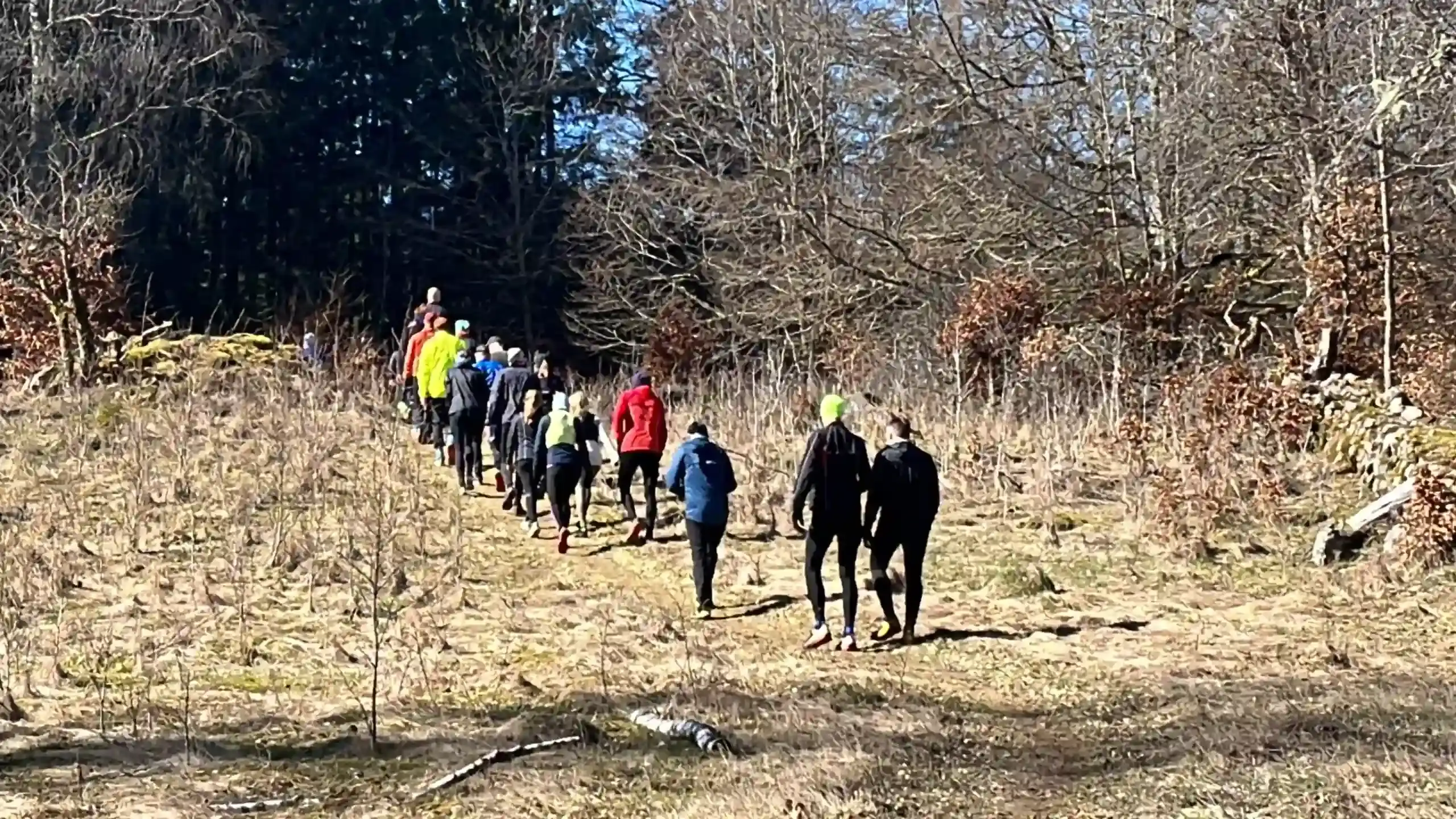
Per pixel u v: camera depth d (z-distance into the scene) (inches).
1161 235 826.2
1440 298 655.1
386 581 426.6
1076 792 237.9
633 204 1245.7
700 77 1222.3
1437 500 427.5
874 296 1003.3
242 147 1307.8
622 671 346.0
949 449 619.2
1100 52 829.2
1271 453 571.5
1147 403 695.1
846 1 1045.8
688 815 226.4
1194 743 266.7
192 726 293.9
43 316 823.1
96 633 372.8
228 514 513.7
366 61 1515.7
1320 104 671.8
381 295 1497.3
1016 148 889.5
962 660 358.9
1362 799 222.2
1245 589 426.9
